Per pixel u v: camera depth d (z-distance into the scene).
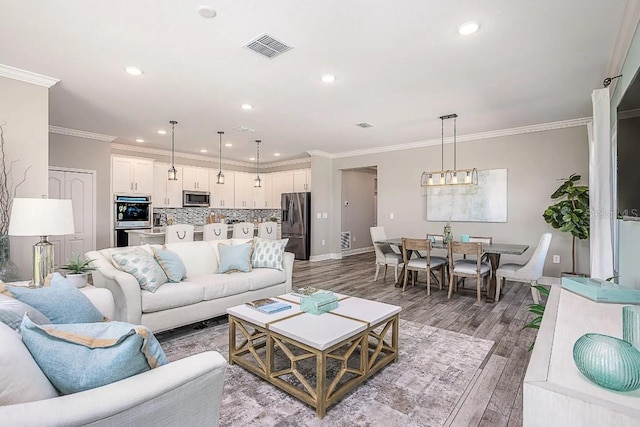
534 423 0.88
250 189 8.86
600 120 2.77
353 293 4.59
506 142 5.30
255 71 3.06
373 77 3.20
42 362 0.97
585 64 2.90
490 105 4.04
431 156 6.13
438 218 6.02
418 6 2.08
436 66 2.95
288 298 2.73
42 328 0.99
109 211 5.68
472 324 3.34
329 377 2.28
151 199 6.63
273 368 2.21
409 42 2.53
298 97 3.75
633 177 1.98
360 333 2.10
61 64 2.92
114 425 0.90
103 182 5.59
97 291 2.21
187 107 4.12
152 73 3.11
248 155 7.73
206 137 5.81
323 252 7.79
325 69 3.01
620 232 2.97
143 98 3.79
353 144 6.46
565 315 1.50
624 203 2.13
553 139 4.89
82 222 5.33
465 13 2.16
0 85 2.96
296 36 2.45
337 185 7.86
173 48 2.63
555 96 3.71
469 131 5.38
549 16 2.19
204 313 3.12
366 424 1.78
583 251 4.70
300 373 2.22
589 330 1.31
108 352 0.97
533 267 3.90
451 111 4.29
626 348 0.89
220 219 7.41
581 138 4.69
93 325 1.09
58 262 5.07
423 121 4.75
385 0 2.02
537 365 1.01
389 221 6.71
